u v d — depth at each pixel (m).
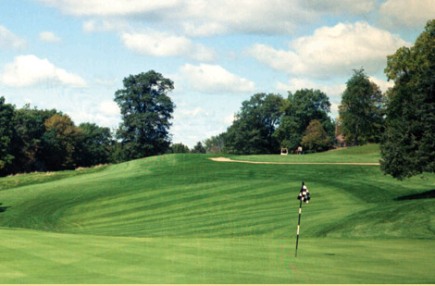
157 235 39.50
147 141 127.44
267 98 165.75
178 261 22.06
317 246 27.44
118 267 20.59
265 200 51.59
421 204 39.28
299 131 158.12
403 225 34.91
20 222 50.16
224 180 63.34
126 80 130.62
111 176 74.00
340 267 21.36
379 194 51.53
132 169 79.56
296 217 41.81
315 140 144.88
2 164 89.50
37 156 136.75
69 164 146.50
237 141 162.88
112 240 28.20
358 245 27.94
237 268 20.81
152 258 22.64
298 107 158.50
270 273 19.92
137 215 50.03
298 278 19.05
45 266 20.66
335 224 36.81
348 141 132.88
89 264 21.14
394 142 46.25
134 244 26.61
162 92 132.38
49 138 136.50
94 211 53.03
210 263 21.78
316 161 75.44
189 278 18.80
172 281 18.25
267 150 164.50
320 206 47.00
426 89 46.44
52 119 142.00
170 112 132.00
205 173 69.19
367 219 37.06
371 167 67.31
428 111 45.25
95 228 46.09
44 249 24.44
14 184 77.06
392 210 38.72
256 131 161.00
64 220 50.41
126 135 128.12
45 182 76.56
